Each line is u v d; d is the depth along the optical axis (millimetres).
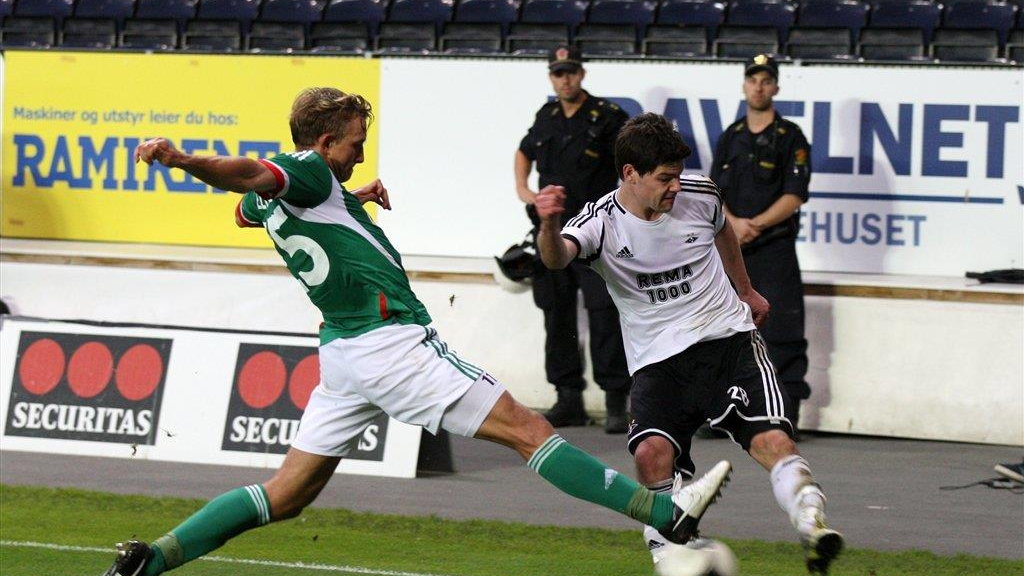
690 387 16500
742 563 19203
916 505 23672
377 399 15000
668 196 15836
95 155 35062
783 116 31531
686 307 16438
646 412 16469
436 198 33719
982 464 27297
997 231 30625
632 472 25938
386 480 25391
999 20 39844
